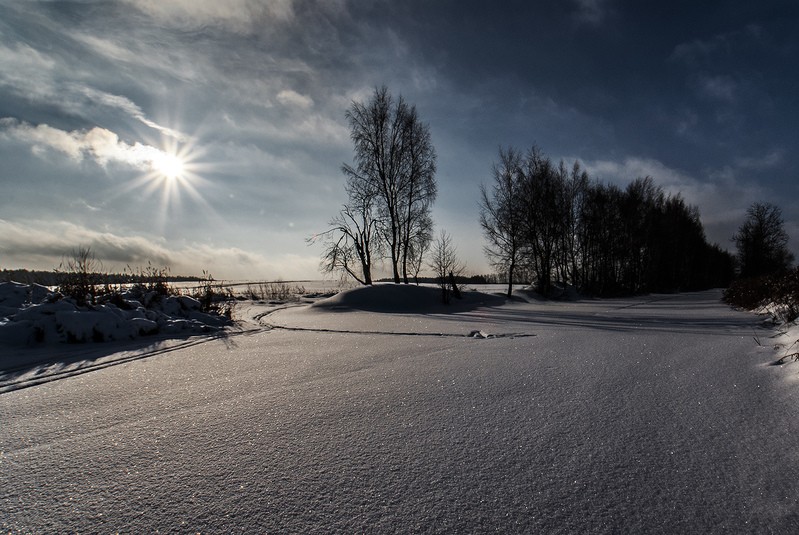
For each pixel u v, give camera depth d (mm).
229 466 2143
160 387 3748
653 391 3334
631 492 1838
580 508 1724
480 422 2742
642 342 5855
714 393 3197
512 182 24609
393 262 22609
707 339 5953
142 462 2213
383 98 22297
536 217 25250
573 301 23984
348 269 22703
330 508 1744
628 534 1552
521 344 6074
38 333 6012
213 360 5047
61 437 2582
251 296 20922
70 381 3994
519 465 2111
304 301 19484
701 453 2193
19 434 2639
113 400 3350
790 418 2578
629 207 31250
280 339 7039
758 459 2092
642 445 2316
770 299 10688
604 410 2922
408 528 1601
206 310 10164
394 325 9406
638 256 33969
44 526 1653
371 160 22203
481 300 19844
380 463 2152
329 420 2816
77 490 1936
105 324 6453
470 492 1859
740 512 1667
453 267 21672
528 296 24969
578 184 29188
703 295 29750
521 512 1701
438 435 2527
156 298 8945
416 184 22312
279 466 2133
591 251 31516
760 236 43094
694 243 46812
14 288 7660
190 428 2699
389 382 3850
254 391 3586
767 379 3445
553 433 2525
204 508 1758
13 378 4129
